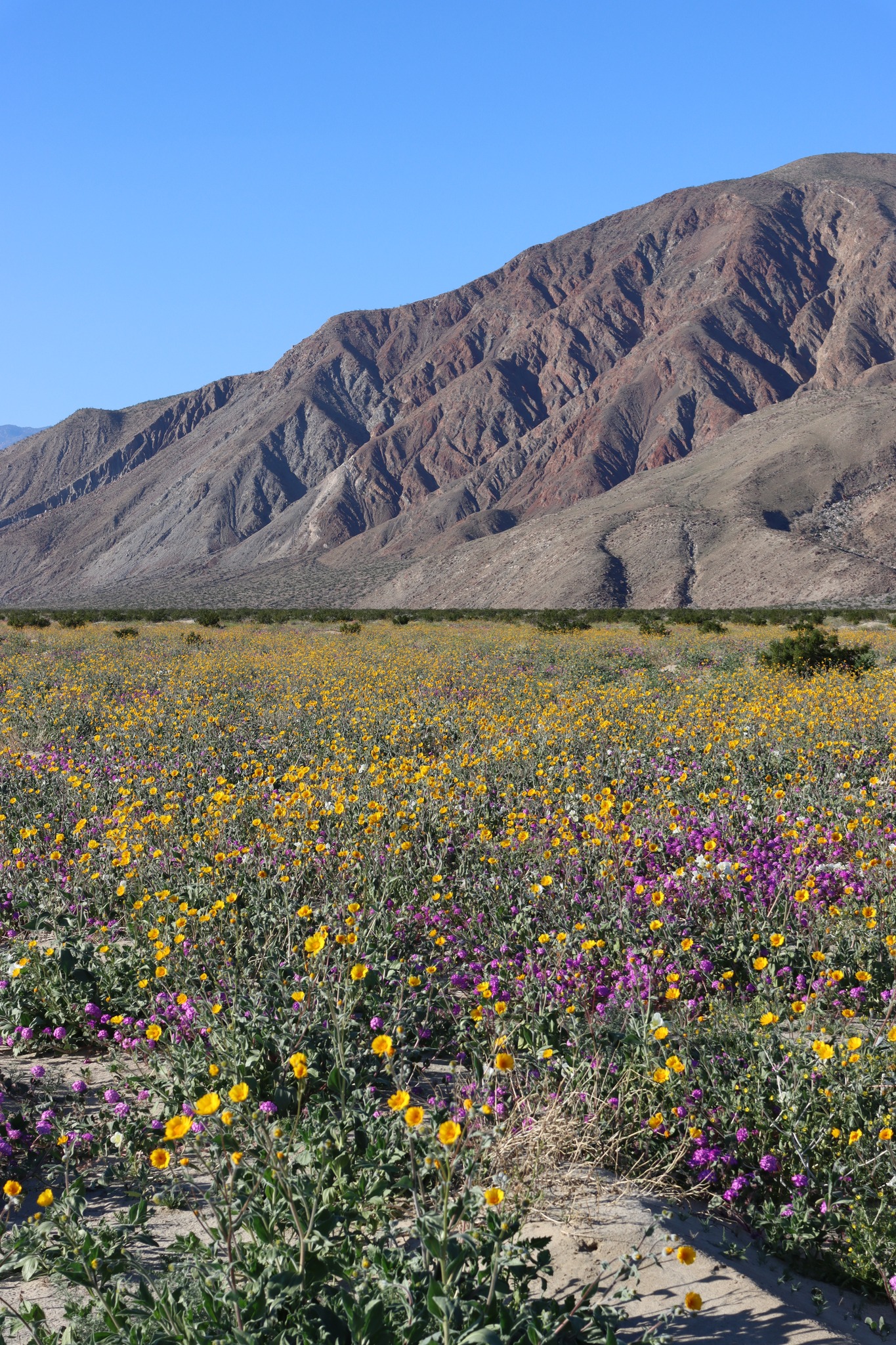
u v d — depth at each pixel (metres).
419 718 12.30
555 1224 2.95
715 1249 2.90
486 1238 2.55
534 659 23.56
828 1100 3.35
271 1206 2.71
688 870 5.74
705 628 37.53
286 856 6.12
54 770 9.57
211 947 4.74
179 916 4.99
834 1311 2.69
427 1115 3.47
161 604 173.62
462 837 6.81
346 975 4.22
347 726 11.95
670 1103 3.46
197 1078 3.65
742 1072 3.55
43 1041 4.57
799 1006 3.87
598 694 15.39
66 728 12.59
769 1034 3.73
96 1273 2.63
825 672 18.00
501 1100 3.46
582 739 10.24
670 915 5.12
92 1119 3.70
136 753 10.59
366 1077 3.69
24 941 5.47
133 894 5.82
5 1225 2.99
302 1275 2.39
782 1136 3.27
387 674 18.16
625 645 29.88
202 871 5.62
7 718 13.93
